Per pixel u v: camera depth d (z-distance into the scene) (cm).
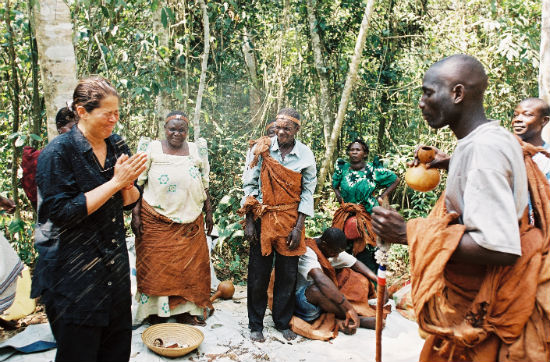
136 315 353
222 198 552
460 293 159
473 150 152
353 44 670
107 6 456
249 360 315
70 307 198
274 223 336
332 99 662
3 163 509
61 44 343
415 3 667
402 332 365
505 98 631
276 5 651
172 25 539
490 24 581
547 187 161
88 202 190
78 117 210
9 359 298
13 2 449
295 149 345
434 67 167
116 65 499
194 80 594
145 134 630
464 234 146
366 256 442
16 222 421
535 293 148
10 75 501
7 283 308
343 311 360
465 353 161
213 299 411
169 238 344
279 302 354
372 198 442
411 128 670
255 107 694
